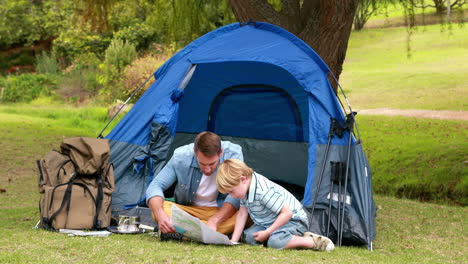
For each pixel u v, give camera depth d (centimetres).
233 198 385
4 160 964
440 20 887
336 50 643
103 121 1616
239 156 402
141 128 459
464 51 2547
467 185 885
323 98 457
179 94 457
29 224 454
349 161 443
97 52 2436
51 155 428
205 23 868
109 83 2031
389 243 434
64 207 409
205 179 400
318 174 437
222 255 325
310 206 425
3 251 323
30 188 741
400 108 1623
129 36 2302
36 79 2355
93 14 888
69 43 2472
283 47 479
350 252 368
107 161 431
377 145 1191
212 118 669
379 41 3081
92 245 346
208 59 478
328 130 449
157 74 499
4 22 2595
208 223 377
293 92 619
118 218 429
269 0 679
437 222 550
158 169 448
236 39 495
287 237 358
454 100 1644
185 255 322
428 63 2406
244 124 662
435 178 940
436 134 1227
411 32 843
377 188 972
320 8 640
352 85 2094
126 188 448
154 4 858
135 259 309
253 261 311
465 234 489
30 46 2769
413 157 1062
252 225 389
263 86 630
